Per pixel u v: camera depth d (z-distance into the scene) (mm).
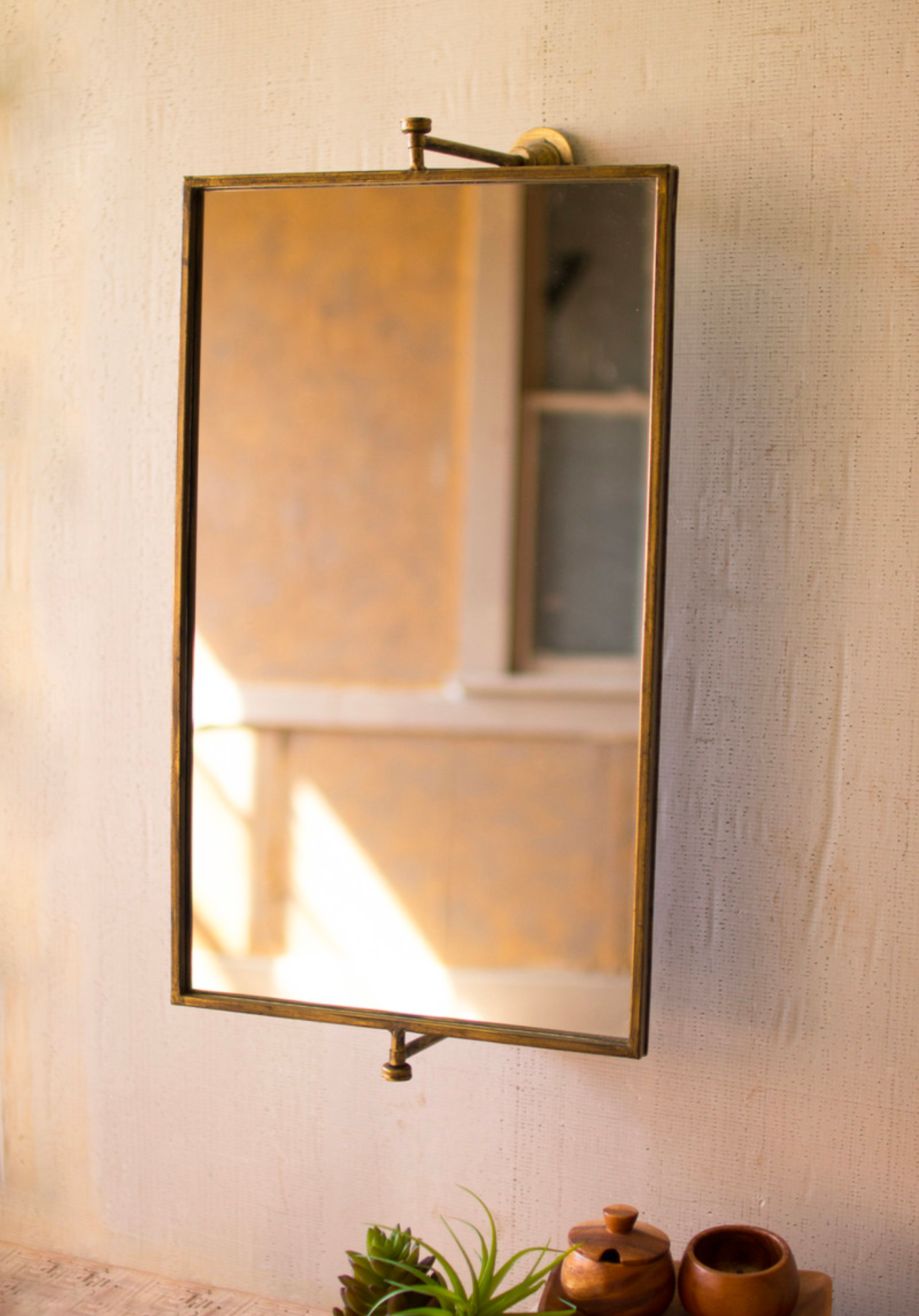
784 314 771
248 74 874
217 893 850
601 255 920
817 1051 794
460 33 825
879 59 745
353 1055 892
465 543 1109
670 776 814
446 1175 878
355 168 855
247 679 945
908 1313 785
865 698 772
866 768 775
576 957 865
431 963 891
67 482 933
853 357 761
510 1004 818
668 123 786
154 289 903
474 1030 773
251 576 963
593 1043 752
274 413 1022
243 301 942
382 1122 890
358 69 850
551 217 867
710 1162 820
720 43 772
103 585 929
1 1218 995
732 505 788
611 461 1080
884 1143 785
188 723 824
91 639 934
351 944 884
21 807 962
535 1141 855
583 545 1090
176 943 819
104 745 936
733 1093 812
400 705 1039
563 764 975
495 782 985
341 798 978
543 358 1082
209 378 898
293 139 868
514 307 1070
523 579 1101
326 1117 903
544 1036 761
